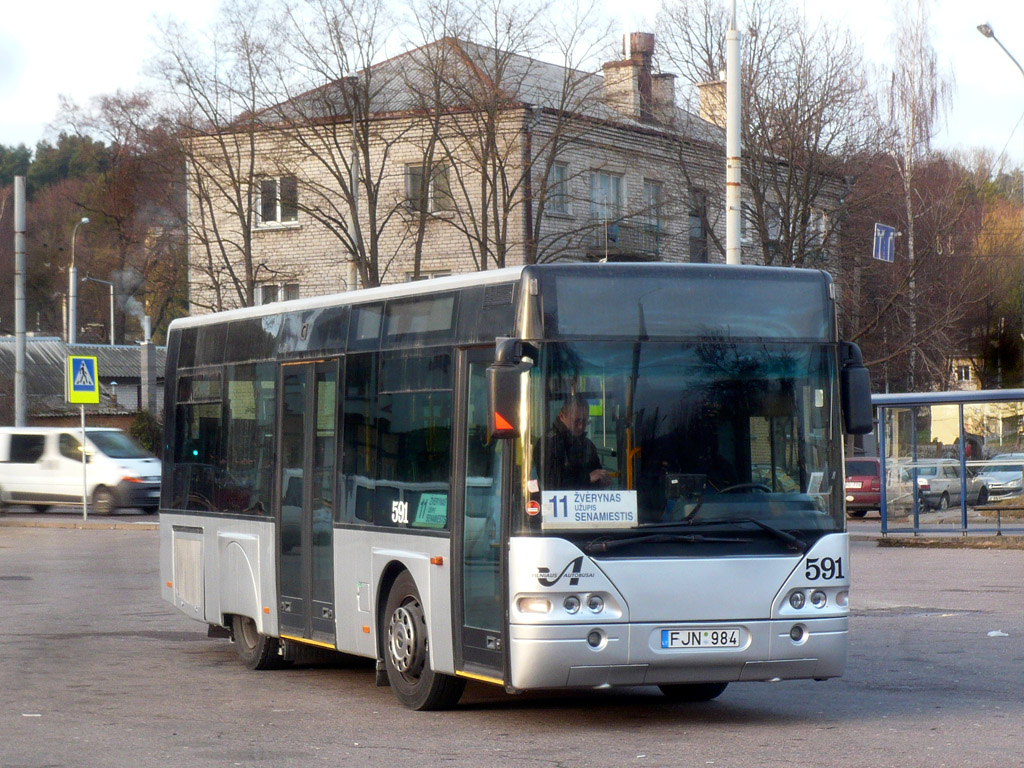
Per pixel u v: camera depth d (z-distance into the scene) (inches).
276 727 416.5
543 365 394.9
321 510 495.2
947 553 1143.6
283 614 518.3
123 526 1430.9
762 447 409.1
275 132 1801.2
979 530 1263.5
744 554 400.8
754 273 417.1
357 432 477.4
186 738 398.9
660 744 384.2
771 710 442.3
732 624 397.7
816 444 414.9
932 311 1872.5
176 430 619.8
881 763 352.5
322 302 508.1
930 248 1823.3
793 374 415.2
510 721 424.8
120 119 2193.7
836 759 358.6
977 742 380.8
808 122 1729.8
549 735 400.5
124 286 3250.5
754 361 412.2
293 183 1889.8
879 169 1829.5
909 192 1870.1
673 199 1795.0
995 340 2276.1
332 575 485.7
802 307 419.8
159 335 3363.7
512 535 392.2
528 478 390.9
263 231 2092.8
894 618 690.2
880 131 1807.3
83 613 739.4
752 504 404.8
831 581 408.5
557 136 1711.4
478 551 408.2
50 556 1109.1
